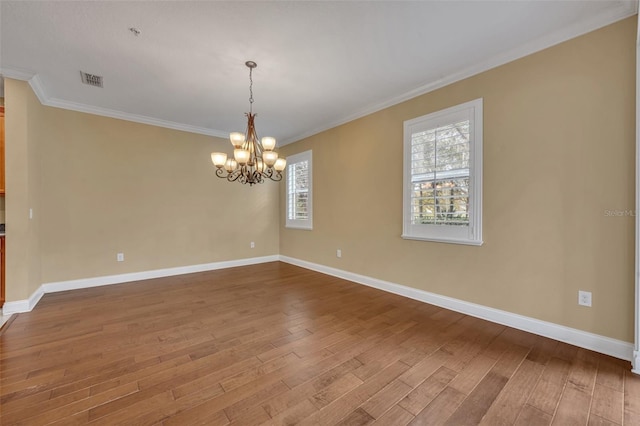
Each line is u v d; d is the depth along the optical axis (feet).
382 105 12.28
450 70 9.47
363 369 6.43
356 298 11.39
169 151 15.20
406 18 6.96
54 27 7.23
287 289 12.69
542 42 7.78
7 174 9.65
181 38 7.74
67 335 8.13
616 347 6.81
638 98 6.13
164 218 15.07
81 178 12.80
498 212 8.75
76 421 4.85
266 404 5.29
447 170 9.96
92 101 12.17
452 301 9.98
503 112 8.61
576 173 7.35
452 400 5.40
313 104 12.44
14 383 5.89
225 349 7.34
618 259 6.79
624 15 6.61
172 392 5.62
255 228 18.52
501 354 7.04
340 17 6.91
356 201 13.74
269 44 8.04
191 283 13.71
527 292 8.23
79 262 12.79
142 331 8.41
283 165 10.18
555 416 4.97
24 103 9.83
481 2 6.43
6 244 9.66
